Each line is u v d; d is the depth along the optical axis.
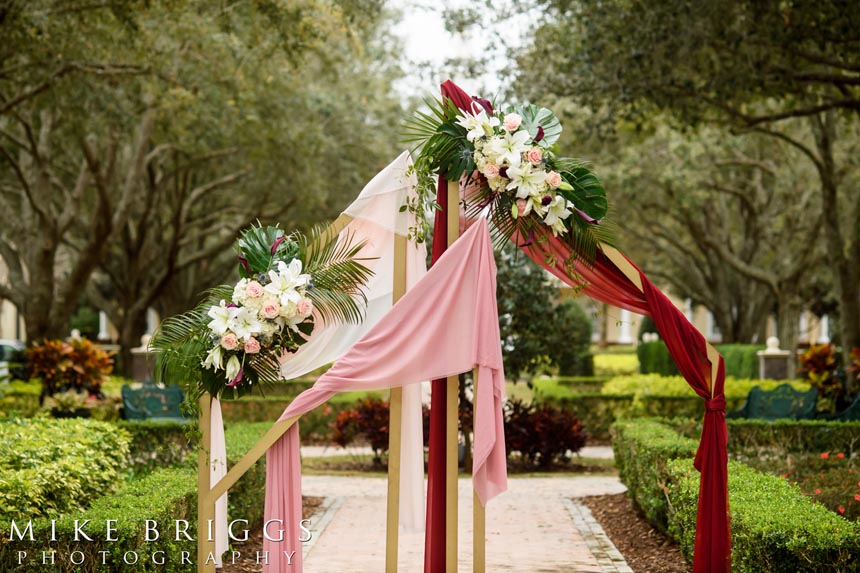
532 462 13.20
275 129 17.59
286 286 5.18
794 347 22.98
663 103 12.66
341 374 5.12
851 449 10.68
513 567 6.89
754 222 25.16
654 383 17.50
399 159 5.48
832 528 4.74
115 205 21.78
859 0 10.55
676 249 29.88
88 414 13.02
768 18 11.23
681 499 6.41
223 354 5.27
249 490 7.52
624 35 11.76
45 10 11.22
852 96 12.92
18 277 20.34
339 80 20.34
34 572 4.70
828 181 16.23
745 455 11.00
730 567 5.44
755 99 14.47
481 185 5.41
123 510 5.21
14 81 13.52
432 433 5.46
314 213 22.06
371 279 5.57
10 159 17.27
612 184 20.97
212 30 14.29
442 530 5.43
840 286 16.22
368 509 9.55
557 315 12.90
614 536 8.15
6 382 15.87
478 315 5.16
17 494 5.31
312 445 16.22
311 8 12.44
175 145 19.03
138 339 24.23
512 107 5.45
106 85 13.96
